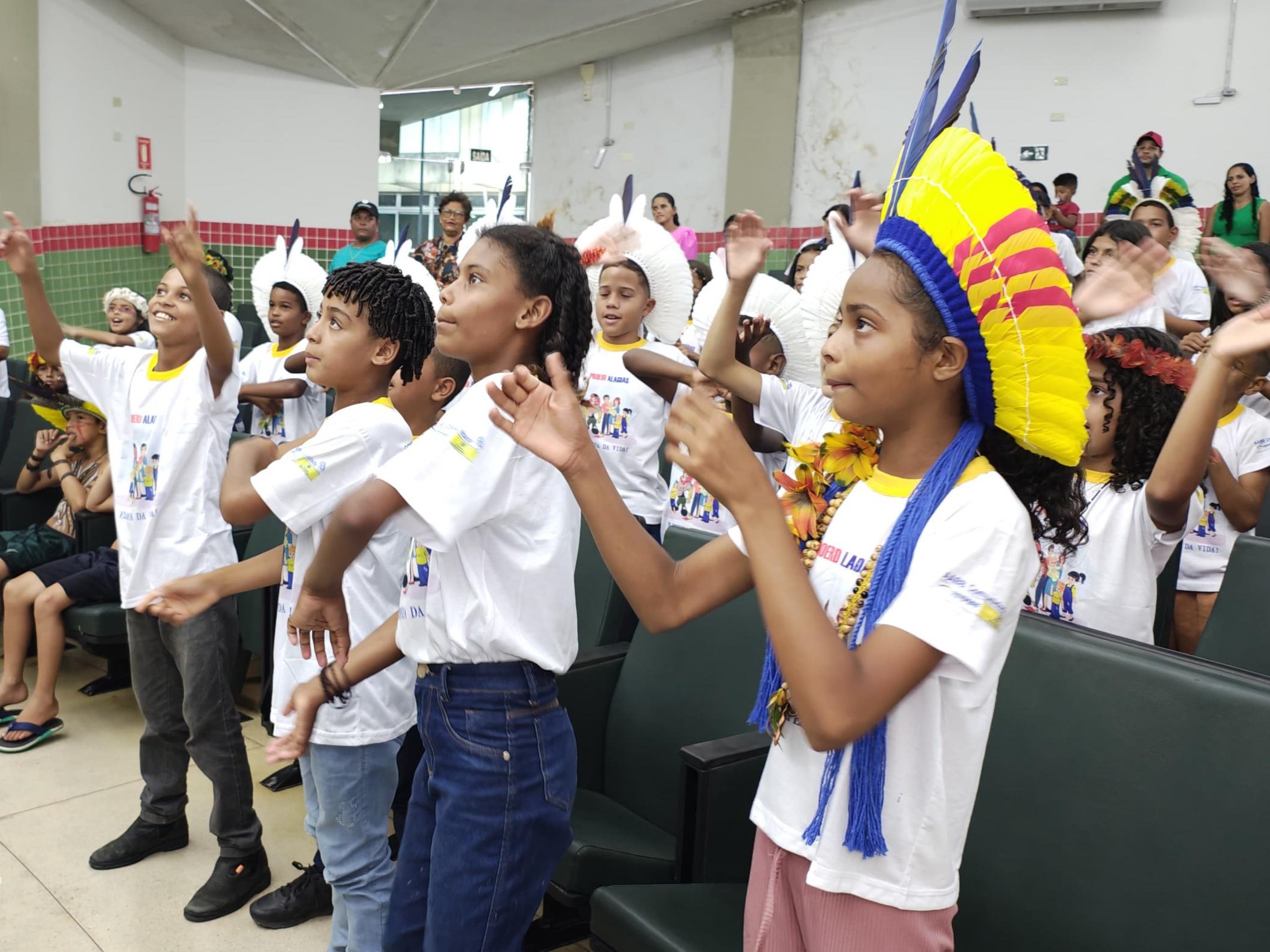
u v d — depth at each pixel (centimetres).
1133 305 147
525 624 141
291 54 930
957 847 103
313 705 148
